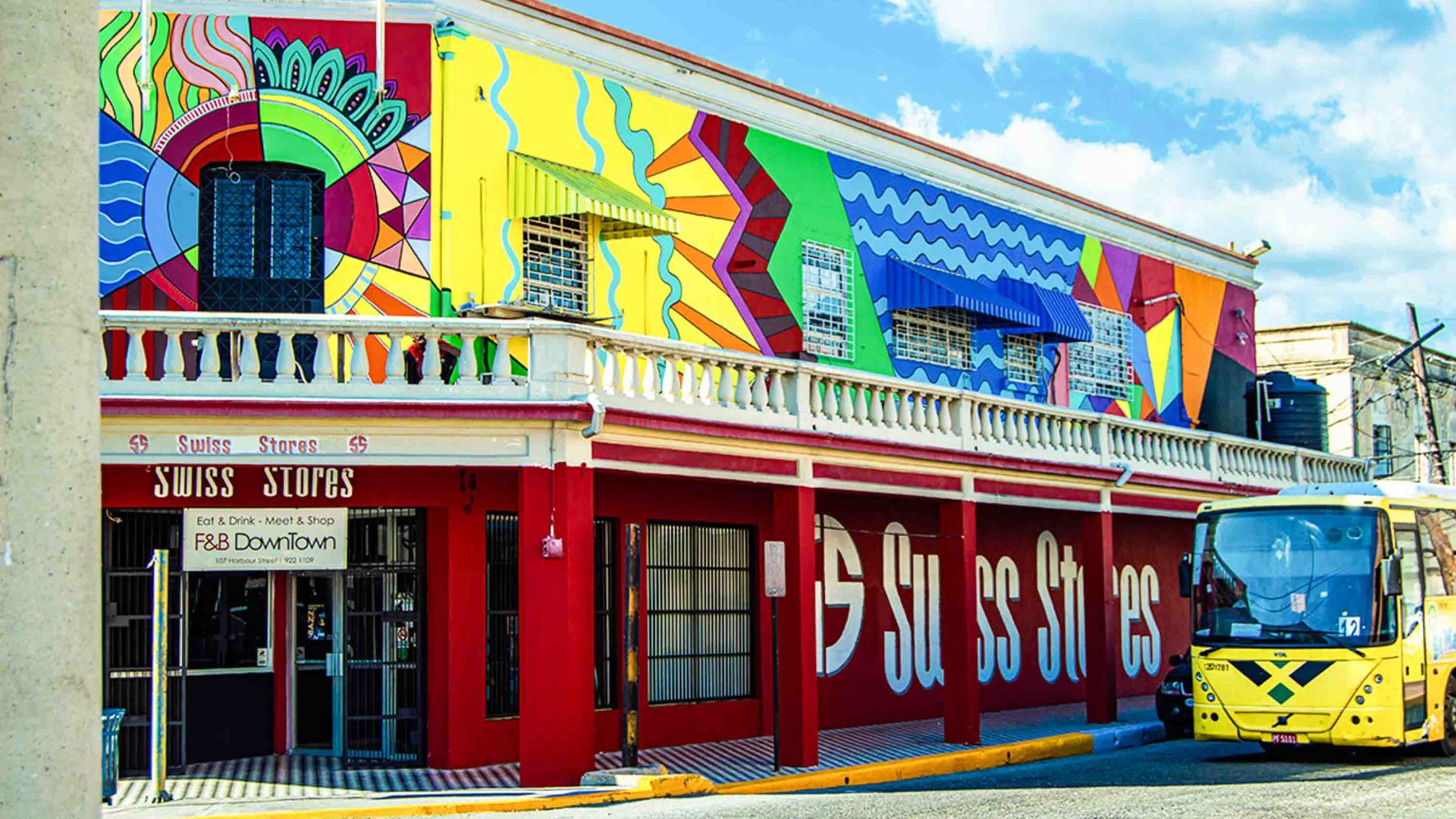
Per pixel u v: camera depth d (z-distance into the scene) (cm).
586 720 1534
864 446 1872
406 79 1777
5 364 404
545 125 1895
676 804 1427
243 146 1752
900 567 2388
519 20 1873
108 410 1451
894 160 2470
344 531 1639
